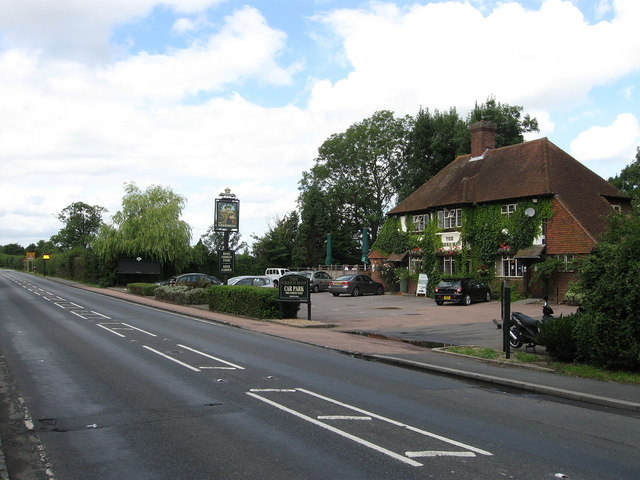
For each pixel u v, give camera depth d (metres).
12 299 29.97
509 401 8.45
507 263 30.02
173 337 15.20
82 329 16.59
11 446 5.90
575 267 11.95
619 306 10.13
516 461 5.58
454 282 27.41
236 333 16.77
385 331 17.53
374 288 37.12
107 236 44.94
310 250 59.22
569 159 31.41
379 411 7.54
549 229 27.72
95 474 5.11
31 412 7.27
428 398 8.50
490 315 22.11
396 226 38.72
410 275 36.31
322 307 27.14
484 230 31.03
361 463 5.42
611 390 8.90
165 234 44.38
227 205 28.19
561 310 22.84
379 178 61.69
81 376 9.63
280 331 17.20
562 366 10.90
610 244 11.16
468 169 35.88
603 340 10.37
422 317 21.86
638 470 5.36
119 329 16.78
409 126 59.44
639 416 7.59
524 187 29.36
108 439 6.14
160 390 8.60
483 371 10.66
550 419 7.35
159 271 45.88
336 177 62.66
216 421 6.89
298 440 6.14
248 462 5.42
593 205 28.45
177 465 5.33
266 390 8.70
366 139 59.38
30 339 14.32
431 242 34.56
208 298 25.09
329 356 12.61
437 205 33.78
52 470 5.20
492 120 47.84
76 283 52.81
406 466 5.36
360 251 63.69
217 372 10.16
